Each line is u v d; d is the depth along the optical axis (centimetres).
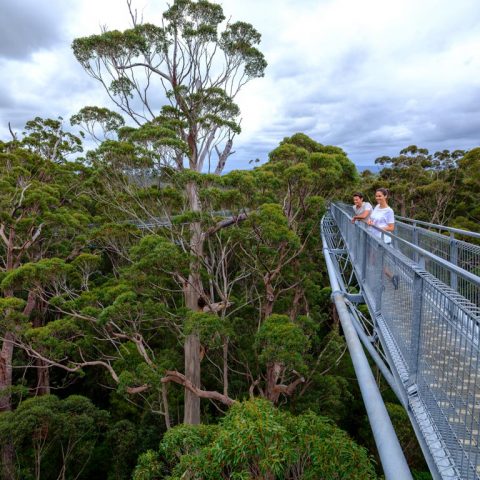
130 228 1784
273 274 1605
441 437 266
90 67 1838
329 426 704
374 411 326
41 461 1734
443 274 575
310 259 1936
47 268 1475
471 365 221
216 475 643
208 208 1425
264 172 1419
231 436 639
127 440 1797
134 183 1602
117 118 2000
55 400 1596
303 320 1509
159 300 1800
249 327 1816
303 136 1752
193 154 1931
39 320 2386
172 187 1723
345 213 991
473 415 218
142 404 2098
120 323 1549
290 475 711
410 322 355
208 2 1931
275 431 621
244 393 1828
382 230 498
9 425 1405
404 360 373
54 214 1922
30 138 2908
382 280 500
